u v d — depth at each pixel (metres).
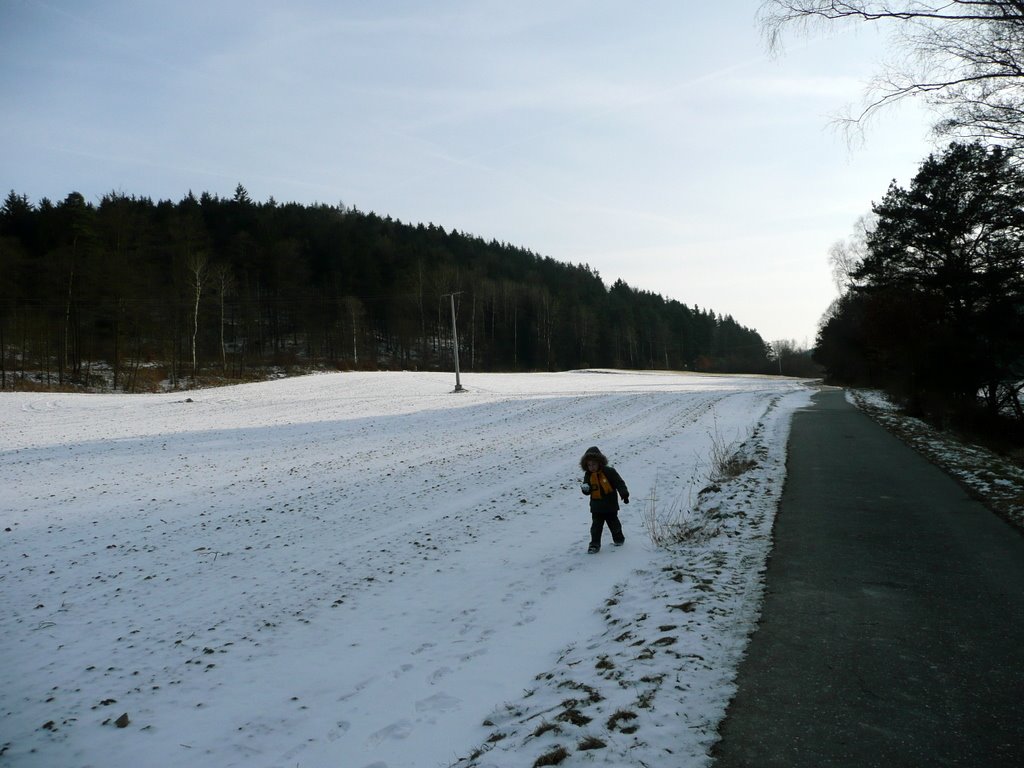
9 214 81.25
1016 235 23.88
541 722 4.53
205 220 100.19
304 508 15.75
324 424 33.88
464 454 23.03
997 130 8.90
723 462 15.97
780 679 4.66
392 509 15.03
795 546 8.22
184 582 10.80
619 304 136.88
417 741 5.09
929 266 29.47
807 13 8.05
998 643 5.15
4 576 11.45
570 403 42.22
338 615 8.72
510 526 12.60
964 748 3.72
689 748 3.81
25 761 5.70
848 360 64.31
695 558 8.18
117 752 5.74
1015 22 7.48
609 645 5.88
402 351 101.38
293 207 117.50
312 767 5.03
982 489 11.18
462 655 6.83
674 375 94.12
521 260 152.25
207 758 5.47
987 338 27.05
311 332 85.19
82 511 16.19
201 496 17.72
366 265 97.50
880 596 6.32
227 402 44.19
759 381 85.62
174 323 64.88
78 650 8.30
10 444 26.98
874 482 12.36
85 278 58.56
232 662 7.53
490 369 104.62
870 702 4.29
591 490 10.16
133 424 33.69
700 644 5.32
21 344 58.09
